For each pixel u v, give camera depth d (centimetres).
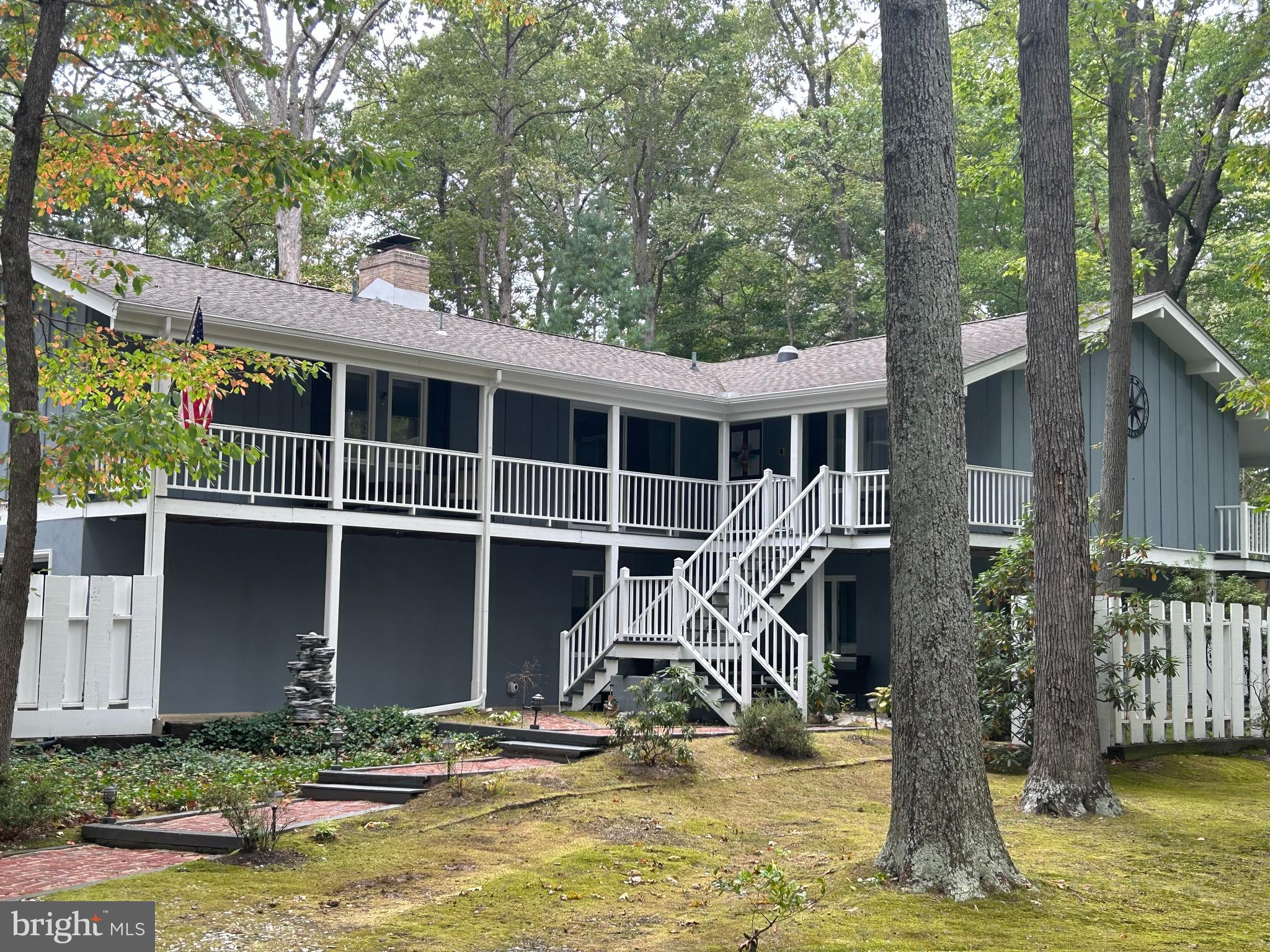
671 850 972
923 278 858
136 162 1280
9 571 1085
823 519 2000
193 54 1288
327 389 1994
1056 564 1186
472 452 2139
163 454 1143
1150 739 1428
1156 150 2673
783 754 1395
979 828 816
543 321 3947
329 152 1221
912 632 835
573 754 1384
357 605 1988
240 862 908
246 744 1523
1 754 1074
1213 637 1518
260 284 2062
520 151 3884
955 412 855
